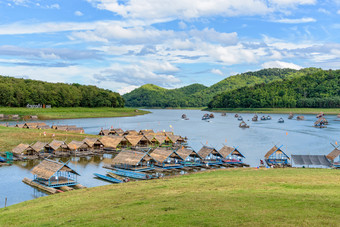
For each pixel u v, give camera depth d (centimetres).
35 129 12800
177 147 11075
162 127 18312
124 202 3694
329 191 3681
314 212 2750
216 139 12975
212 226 2531
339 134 14425
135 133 12681
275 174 5516
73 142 9931
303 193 3569
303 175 5228
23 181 6191
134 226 2673
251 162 8344
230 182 4628
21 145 8894
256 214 2758
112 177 6419
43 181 5891
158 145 11488
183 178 5556
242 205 3122
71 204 3847
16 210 3841
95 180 6350
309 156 7750
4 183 6050
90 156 9212
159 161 7712
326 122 19462
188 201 3441
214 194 3762
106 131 13100
